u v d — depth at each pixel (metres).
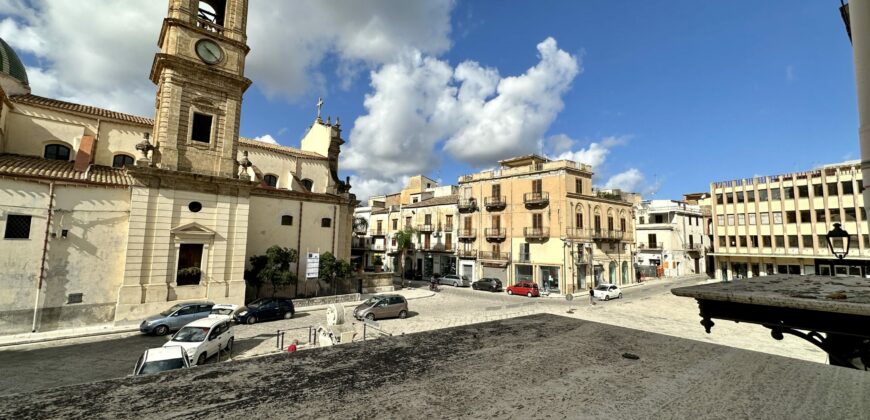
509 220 42.28
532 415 1.43
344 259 33.09
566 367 2.09
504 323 3.24
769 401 1.61
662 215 57.56
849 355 2.84
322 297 27.94
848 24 5.95
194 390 1.62
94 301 19.64
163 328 18.28
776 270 41.81
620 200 45.44
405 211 54.38
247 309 21.31
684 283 46.41
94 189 20.12
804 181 39.91
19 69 25.38
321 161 35.97
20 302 17.94
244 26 25.25
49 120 23.80
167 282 21.17
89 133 25.02
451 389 1.72
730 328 21.19
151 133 27.19
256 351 15.76
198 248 22.48
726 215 45.59
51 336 17.30
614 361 2.21
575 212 38.91
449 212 48.47
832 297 2.45
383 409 1.47
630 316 24.69
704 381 1.89
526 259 40.34
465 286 43.06
